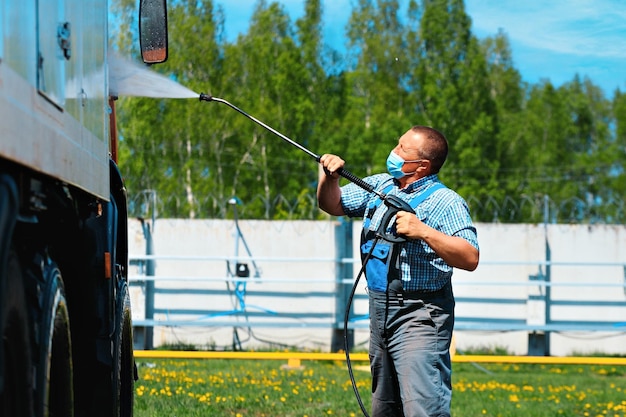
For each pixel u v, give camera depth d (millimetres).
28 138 5238
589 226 32406
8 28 4883
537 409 18125
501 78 87875
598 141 87625
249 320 31828
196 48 76500
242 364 27812
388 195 9305
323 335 31922
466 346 32312
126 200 10102
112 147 10906
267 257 31922
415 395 9109
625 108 87250
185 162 73438
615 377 27672
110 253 8469
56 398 6480
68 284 7984
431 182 9484
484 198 73938
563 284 31188
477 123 77312
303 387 20672
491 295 32156
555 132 85625
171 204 53094
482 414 17359
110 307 8406
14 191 4941
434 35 81188
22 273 5449
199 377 22469
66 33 6512
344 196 9961
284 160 76188
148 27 10656
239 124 75562
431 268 9250
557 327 29688
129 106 71938
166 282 31938
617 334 32344
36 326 5727
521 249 32375
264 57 77688
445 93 78500
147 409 16141
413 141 9398
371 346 9641
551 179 82438
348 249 32281
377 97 80312
